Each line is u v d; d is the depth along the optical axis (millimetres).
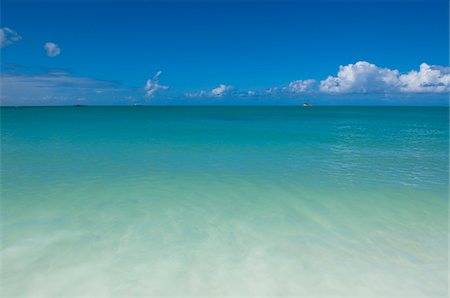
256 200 7730
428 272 4629
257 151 15219
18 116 50906
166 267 4695
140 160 12695
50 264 4730
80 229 5941
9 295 4027
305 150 15680
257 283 4348
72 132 24078
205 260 4898
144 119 44531
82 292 4105
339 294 4141
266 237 5703
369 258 5000
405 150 15797
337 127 31141
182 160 12773
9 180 9367
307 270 4660
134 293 4105
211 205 7340
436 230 6027
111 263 4777
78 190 8383
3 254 4988
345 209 7148
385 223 6367
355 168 11367
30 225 6094
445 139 20422
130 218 6492
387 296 4109
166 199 7738
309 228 6109
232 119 46562
